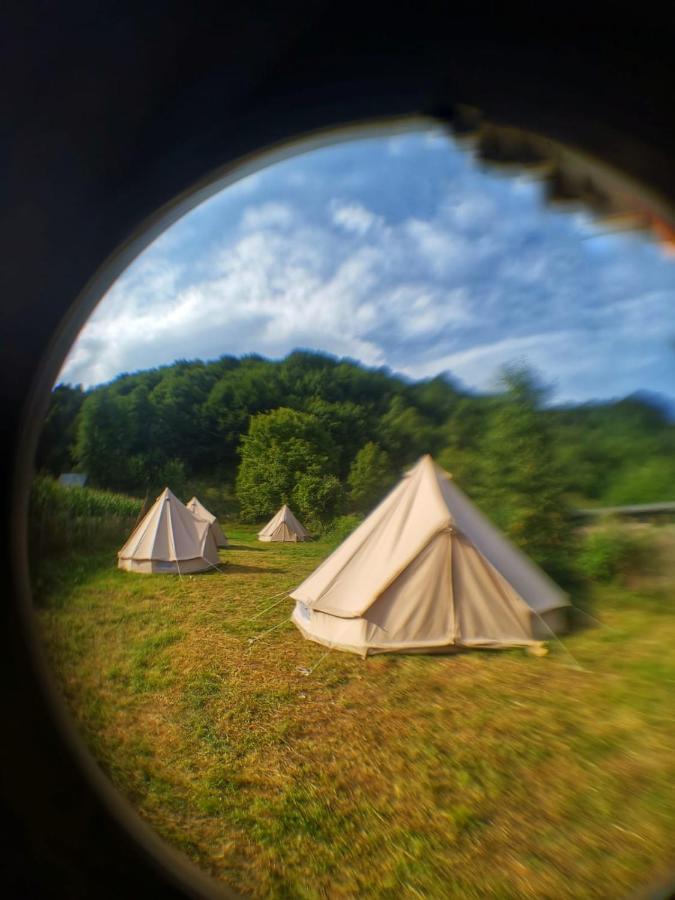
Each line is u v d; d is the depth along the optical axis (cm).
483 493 1216
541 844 263
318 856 256
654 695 431
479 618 546
